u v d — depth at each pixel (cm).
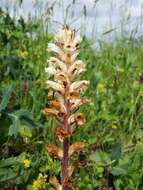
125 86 73
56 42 36
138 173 48
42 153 49
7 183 45
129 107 65
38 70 63
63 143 36
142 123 61
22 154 46
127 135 59
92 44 80
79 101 36
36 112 57
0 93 56
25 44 72
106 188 49
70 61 36
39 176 45
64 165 37
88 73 68
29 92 59
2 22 74
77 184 47
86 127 57
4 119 44
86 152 53
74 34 36
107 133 60
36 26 74
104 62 78
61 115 36
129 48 84
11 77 61
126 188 47
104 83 70
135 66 80
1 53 65
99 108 63
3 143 50
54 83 36
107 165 49
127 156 50
